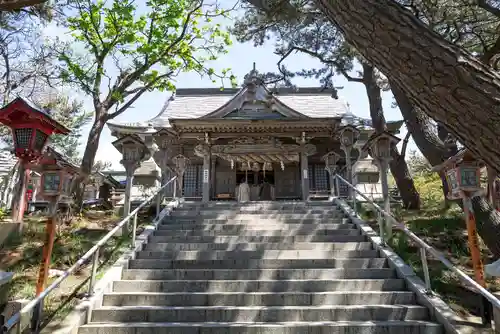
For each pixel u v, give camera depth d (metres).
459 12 8.20
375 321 4.51
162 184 9.71
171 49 12.22
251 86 14.59
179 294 4.98
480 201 7.10
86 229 7.94
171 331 4.27
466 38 9.35
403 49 2.15
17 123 4.65
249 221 8.08
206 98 19.06
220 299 4.96
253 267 5.93
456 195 4.91
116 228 5.57
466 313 4.52
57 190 4.52
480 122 1.93
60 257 6.24
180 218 8.50
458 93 1.97
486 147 1.95
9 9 3.80
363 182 15.23
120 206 11.78
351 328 4.27
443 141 10.23
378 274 5.64
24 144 4.63
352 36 2.46
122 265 5.75
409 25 2.18
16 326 3.64
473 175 4.62
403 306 4.71
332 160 11.05
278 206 9.47
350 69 12.59
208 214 8.65
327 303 4.94
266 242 6.85
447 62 2.02
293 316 4.61
